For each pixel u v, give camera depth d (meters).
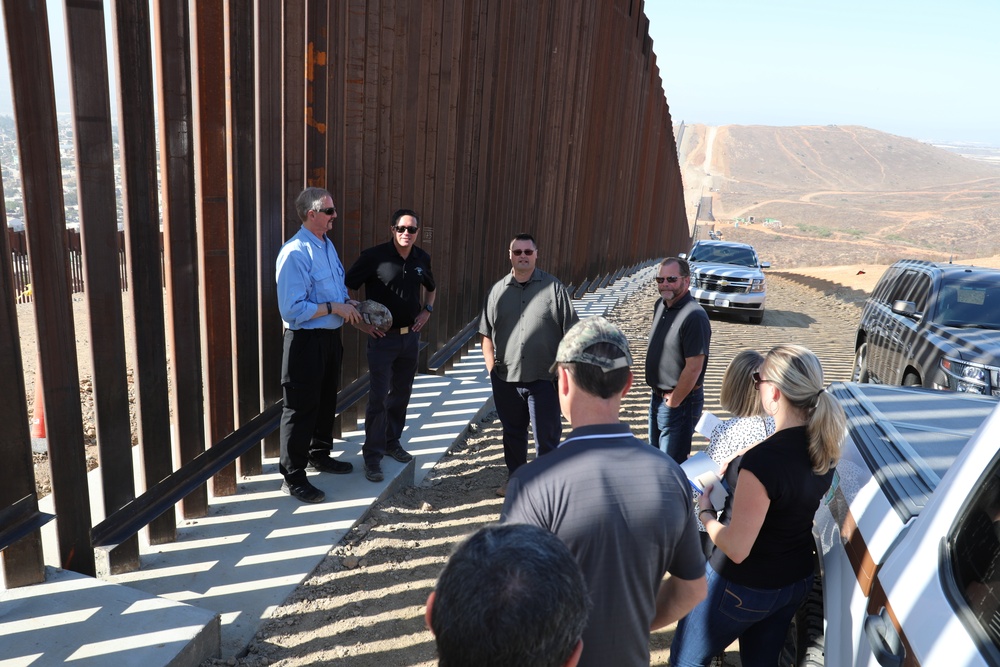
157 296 3.67
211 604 3.54
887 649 1.97
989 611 1.66
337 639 3.44
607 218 18.23
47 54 2.89
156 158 3.56
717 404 8.45
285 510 4.48
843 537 2.75
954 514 2.02
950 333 7.23
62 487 3.22
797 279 30.08
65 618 2.96
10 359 2.93
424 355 7.79
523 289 4.85
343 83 5.41
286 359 4.41
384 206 6.43
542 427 4.97
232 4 4.07
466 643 1.24
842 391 4.28
